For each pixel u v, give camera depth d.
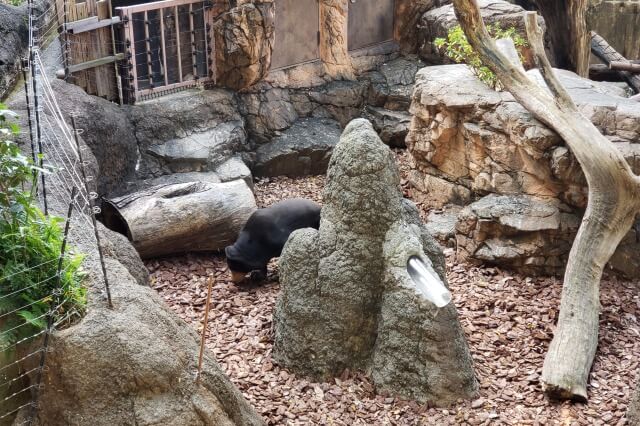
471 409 7.94
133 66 12.52
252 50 13.29
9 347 5.47
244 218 11.16
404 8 15.54
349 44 15.12
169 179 12.19
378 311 8.30
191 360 5.98
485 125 11.20
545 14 16.19
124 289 6.03
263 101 13.88
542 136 10.22
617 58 17.38
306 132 14.06
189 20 13.15
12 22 11.35
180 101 12.95
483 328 9.49
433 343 7.91
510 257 10.55
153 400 5.55
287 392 8.20
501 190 11.08
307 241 8.40
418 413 7.88
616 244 9.48
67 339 5.45
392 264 8.06
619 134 10.70
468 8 10.30
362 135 8.19
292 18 14.10
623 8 19.62
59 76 11.27
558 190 10.53
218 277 10.77
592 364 8.74
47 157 8.52
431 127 12.05
